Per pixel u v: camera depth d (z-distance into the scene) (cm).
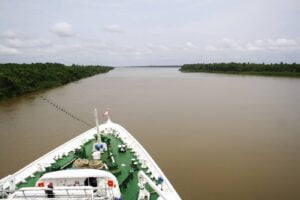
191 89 7444
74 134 3020
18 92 6375
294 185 1783
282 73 12988
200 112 4100
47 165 1477
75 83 10125
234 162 2161
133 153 1644
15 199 941
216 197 1638
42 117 3897
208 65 19512
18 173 1366
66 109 4459
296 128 3108
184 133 2959
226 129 3100
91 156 1620
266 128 3119
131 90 7431
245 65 15738
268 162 2158
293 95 5769
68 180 1132
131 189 1271
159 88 7912
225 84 8738
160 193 1015
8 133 3048
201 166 2089
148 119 3662
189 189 1734
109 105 4831
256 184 1798
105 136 1909
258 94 6038
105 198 995
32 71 7881
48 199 950
